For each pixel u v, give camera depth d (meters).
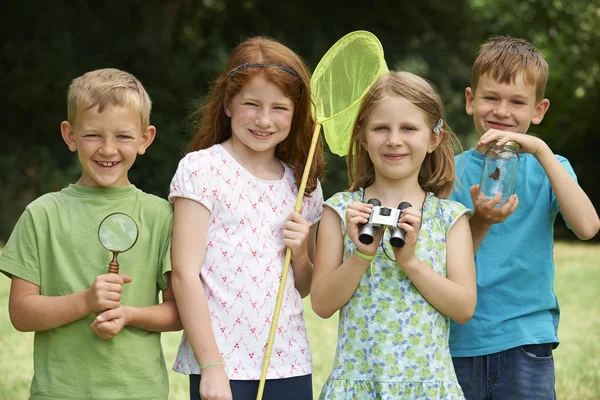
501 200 3.38
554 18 18.89
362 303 3.31
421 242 3.36
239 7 17.08
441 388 3.26
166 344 6.86
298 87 3.45
